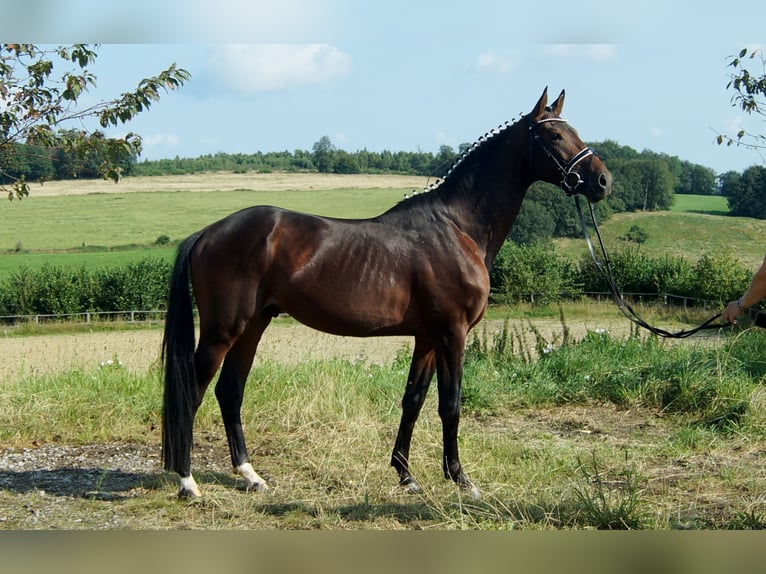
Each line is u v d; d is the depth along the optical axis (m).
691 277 27.05
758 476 5.41
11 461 5.70
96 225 52.38
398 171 76.94
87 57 5.65
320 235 4.87
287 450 6.01
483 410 7.61
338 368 8.27
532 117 5.21
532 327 10.94
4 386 7.34
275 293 4.86
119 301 28.92
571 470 5.53
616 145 54.12
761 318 4.05
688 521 4.47
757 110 8.00
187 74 5.98
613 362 8.65
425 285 4.89
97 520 4.49
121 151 5.92
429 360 5.23
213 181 72.44
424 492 4.92
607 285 29.06
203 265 4.81
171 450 4.78
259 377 7.68
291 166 81.75
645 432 6.83
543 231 36.25
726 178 54.50
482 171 5.22
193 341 4.85
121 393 7.24
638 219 45.09
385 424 6.74
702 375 7.70
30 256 42.41
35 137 5.75
